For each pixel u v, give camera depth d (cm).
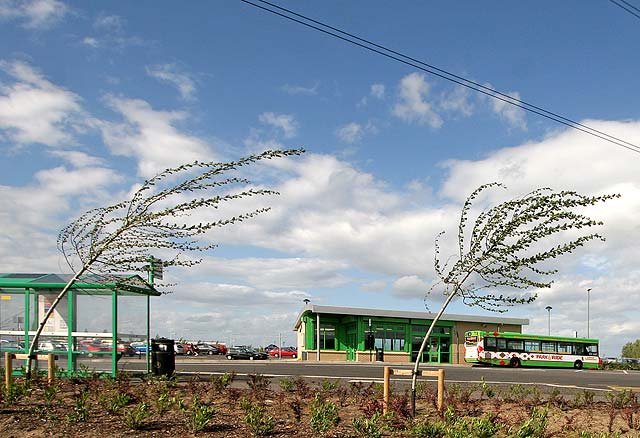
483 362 4475
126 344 1622
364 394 1213
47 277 1530
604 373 3822
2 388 1057
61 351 1519
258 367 2936
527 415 1127
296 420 948
